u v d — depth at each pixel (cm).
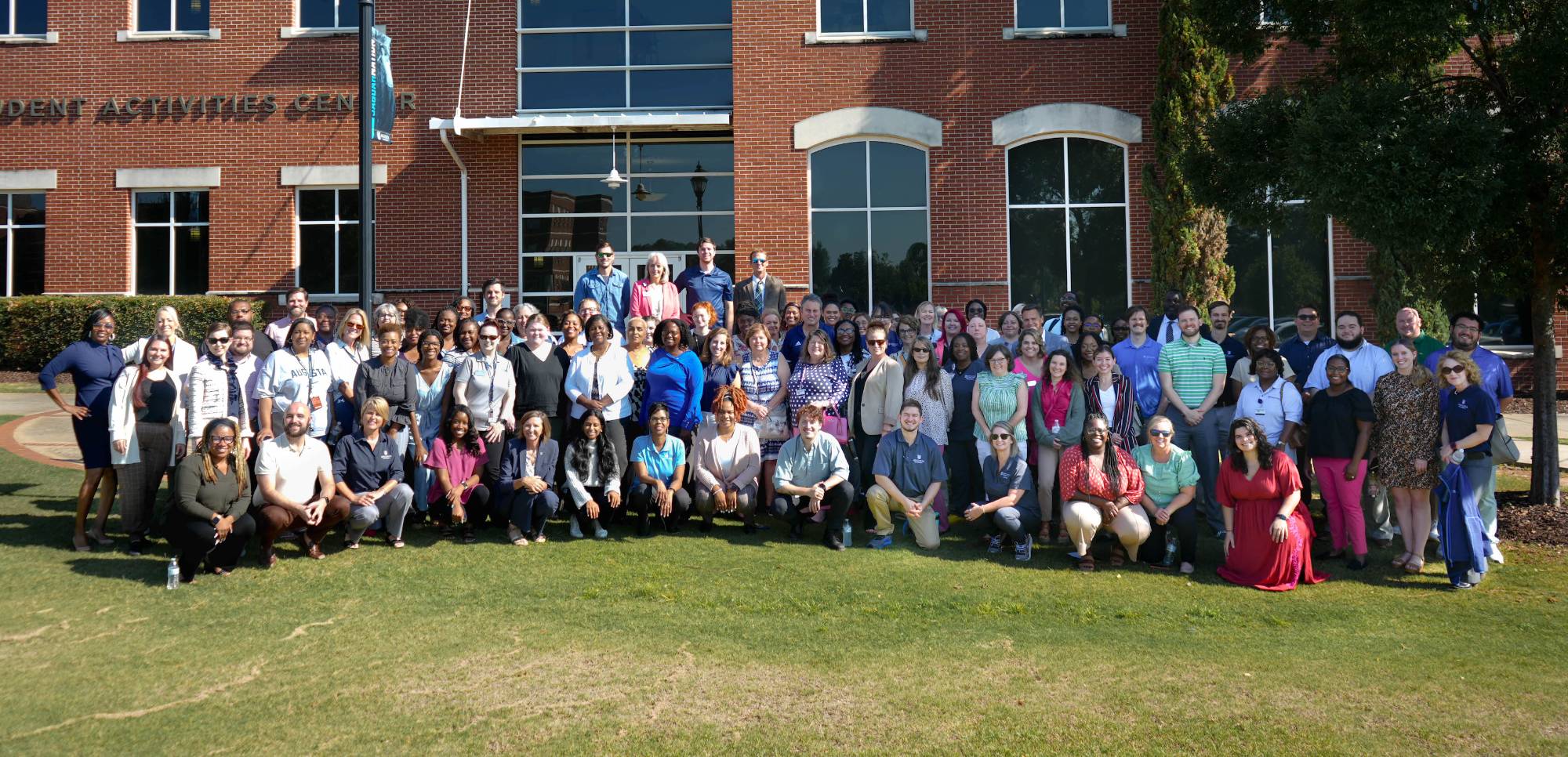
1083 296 1622
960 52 1623
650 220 1764
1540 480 970
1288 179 984
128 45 1767
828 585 764
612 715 535
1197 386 925
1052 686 582
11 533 844
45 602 691
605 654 619
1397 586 789
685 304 1235
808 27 1627
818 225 1641
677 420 926
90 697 547
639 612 695
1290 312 1593
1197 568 834
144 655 605
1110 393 896
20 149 1778
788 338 1062
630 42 1744
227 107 1756
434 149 1739
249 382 862
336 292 1761
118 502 963
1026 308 1081
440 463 846
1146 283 1605
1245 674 604
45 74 1778
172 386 823
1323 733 523
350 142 1745
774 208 1620
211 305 1730
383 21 1745
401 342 849
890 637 662
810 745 504
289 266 1750
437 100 1739
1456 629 689
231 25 1758
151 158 1764
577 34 1744
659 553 833
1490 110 970
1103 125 1609
